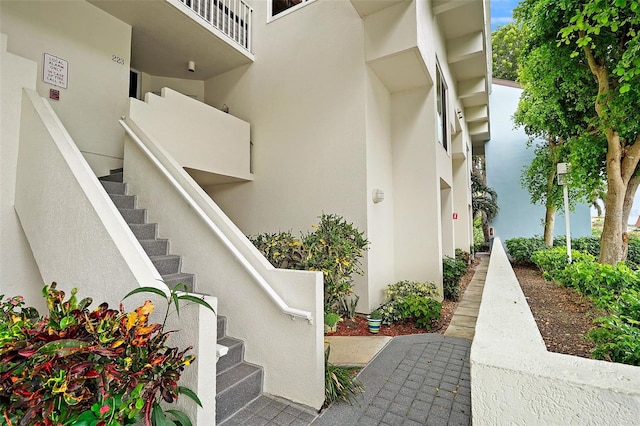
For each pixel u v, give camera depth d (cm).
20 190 378
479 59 949
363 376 338
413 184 677
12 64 389
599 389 103
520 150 1576
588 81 621
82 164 318
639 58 407
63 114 514
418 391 308
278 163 685
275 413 271
